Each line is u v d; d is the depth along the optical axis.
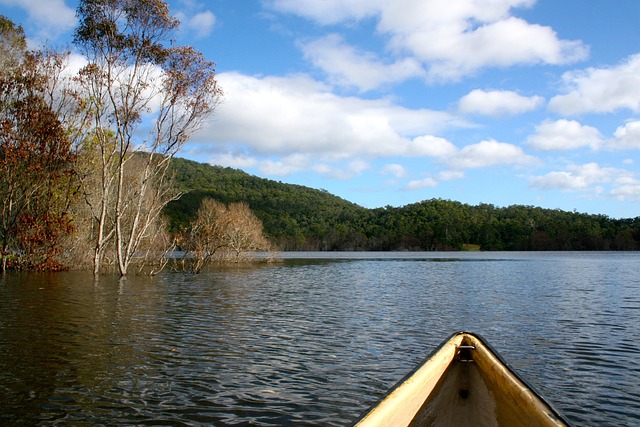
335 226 132.00
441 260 69.12
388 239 130.75
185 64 30.14
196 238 40.66
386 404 4.30
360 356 10.52
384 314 16.67
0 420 6.74
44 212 32.34
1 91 30.45
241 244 50.06
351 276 36.03
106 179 32.44
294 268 46.31
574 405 7.71
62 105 32.72
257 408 7.30
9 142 30.30
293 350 11.03
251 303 19.31
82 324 13.99
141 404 7.42
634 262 60.09
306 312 17.05
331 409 7.29
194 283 28.11
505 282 30.70
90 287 24.19
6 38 31.81
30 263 32.94
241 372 9.19
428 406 5.39
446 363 5.93
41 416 6.91
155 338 12.15
